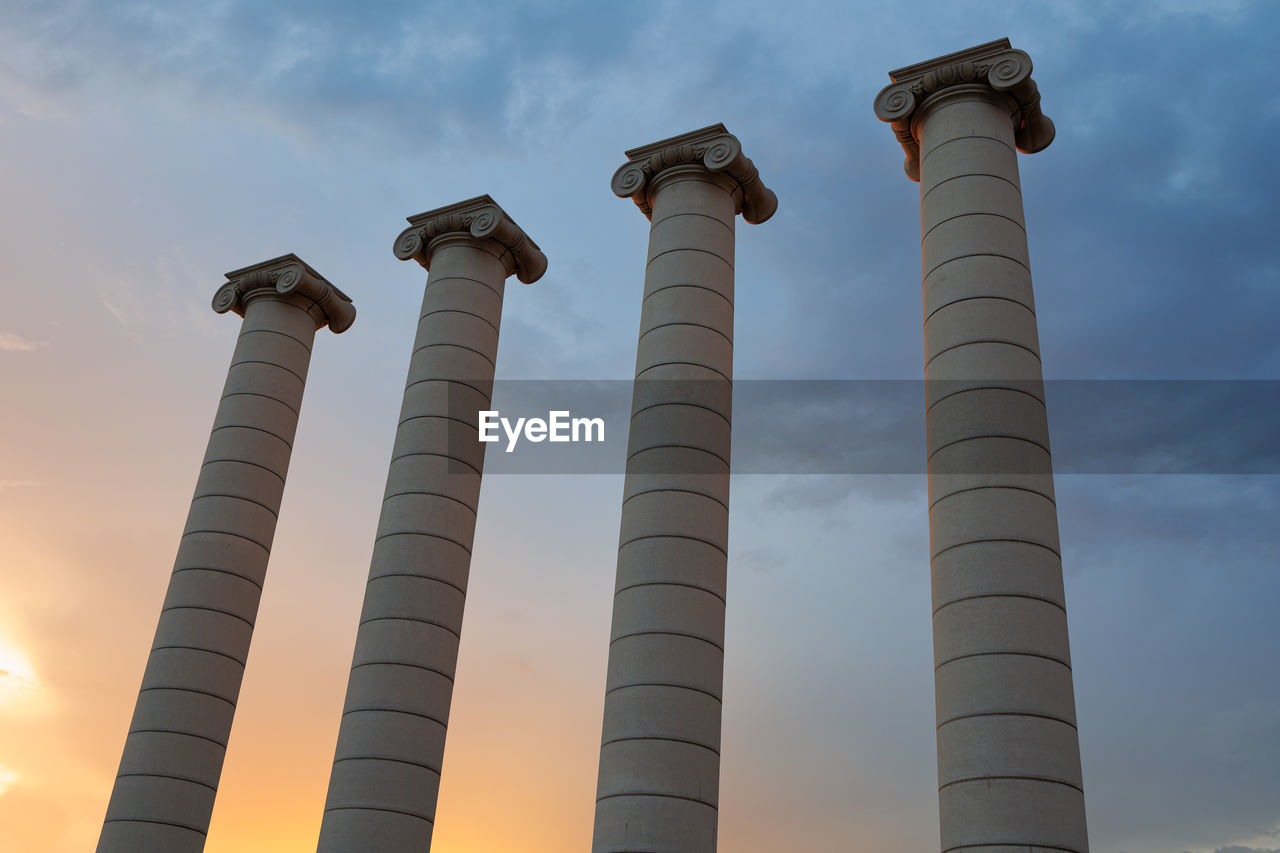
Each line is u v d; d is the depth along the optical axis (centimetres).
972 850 1638
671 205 2511
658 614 2056
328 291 3250
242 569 2856
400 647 2422
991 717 1697
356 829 2252
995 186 2152
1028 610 1762
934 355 2036
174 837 2553
